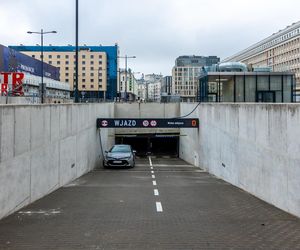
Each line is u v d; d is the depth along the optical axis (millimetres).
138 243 7453
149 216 10219
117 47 151750
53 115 16000
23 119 11859
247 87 33812
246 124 15766
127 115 46875
